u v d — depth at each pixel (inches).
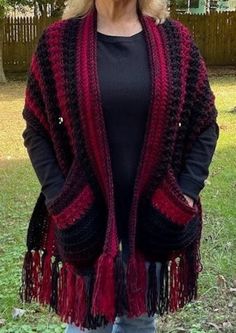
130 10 91.9
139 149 89.0
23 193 256.8
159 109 87.5
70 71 88.1
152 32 90.8
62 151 91.4
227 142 350.0
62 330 136.9
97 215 90.2
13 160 325.1
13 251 185.3
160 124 88.1
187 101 90.9
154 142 88.6
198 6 858.1
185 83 90.2
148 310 94.3
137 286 92.4
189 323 141.6
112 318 90.6
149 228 91.0
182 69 90.3
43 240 97.6
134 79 87.4
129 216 90.7
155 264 93.7
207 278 163.3
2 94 583.5
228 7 904.9
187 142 93.0
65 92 88.1
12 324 141.0
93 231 89.9
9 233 204.4
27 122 93.9
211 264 173.0
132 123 88.0
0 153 343.6
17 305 150.3
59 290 95.7
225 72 717.3
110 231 88.5
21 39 705.0
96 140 87.7
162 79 87.7
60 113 90.0
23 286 99.3
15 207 237.0
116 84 86.9
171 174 90.4
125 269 90.9
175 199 89.9
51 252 97.0
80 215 89.2
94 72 87.1
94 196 89.7
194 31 752.3
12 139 381.7
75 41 89.8
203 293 155.5
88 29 90.3
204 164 93.0
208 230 201.5
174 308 96.8
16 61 711.1
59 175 92.1
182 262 96.3
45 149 92.7
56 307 96.0
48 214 96.6
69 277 93.5
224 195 244.5
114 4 89.8
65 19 93.8
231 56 765.3
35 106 92.6
